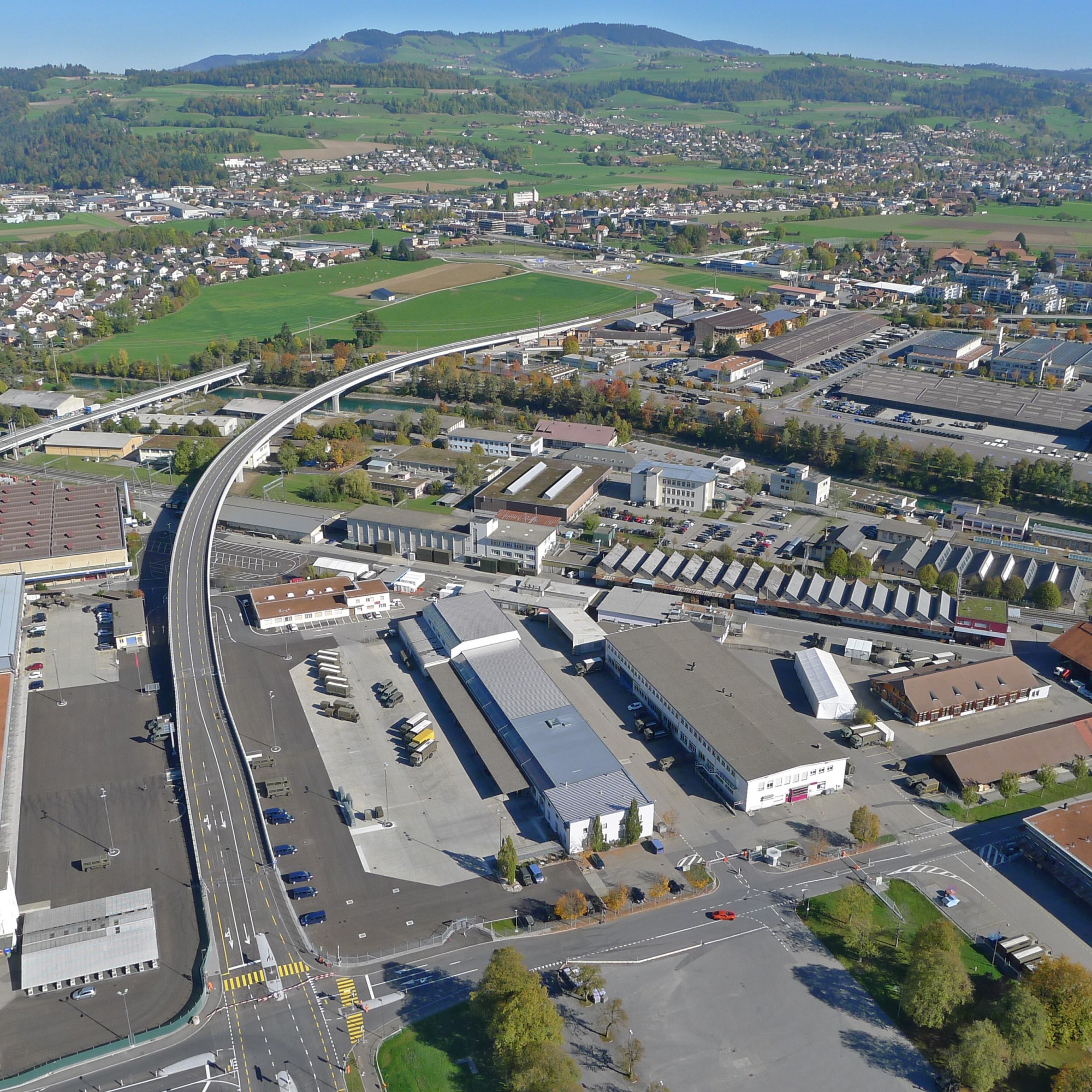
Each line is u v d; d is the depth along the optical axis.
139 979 144.62
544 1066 123.62
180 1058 132.00
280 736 199.88
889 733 199.62
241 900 157.62
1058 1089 124.25
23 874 163.50
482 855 169.12
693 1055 132.75
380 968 145.88
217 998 140.75
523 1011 129.00
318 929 152.88
